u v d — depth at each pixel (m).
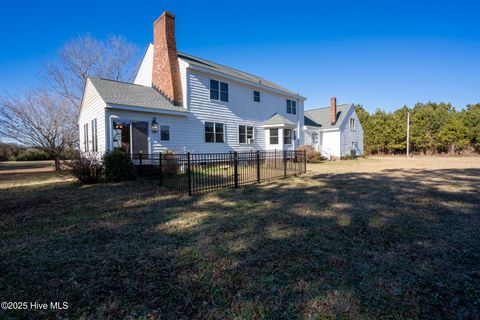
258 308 1.87
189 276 2.33
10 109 13.57
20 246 3.05
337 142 22.67
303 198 5.57
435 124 27.20
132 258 2.71
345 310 1.84
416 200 5.29
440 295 2.01
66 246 3.04
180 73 12.47
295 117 19.95
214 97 13.68
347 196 5.73
